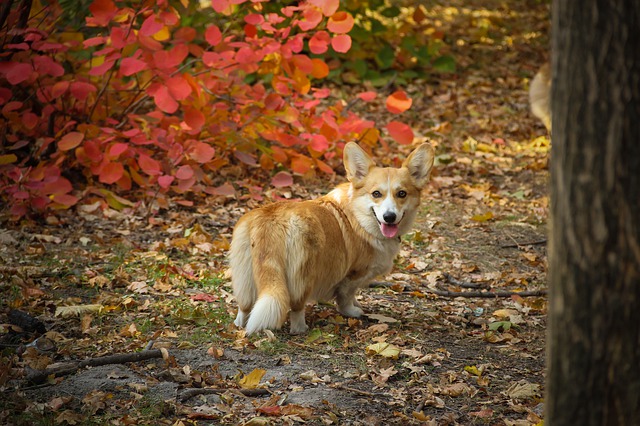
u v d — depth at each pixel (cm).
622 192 348
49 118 1030
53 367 579
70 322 682
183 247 883
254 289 673
